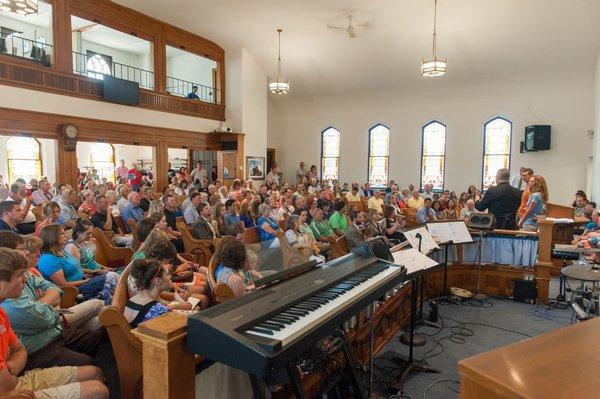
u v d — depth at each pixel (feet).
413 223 24.22
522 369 2.86
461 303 15.23
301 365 6.75
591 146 33.32
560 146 35.70
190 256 14.66
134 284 7.08
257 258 13.44
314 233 20.35
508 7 28.60
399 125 43.91
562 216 23.98
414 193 33.65
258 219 19.95
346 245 15.19
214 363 5.48
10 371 5.76
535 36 30.96
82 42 45.44
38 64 24.95
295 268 6.19
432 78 38.91
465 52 34.22
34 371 6.25
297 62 40.06
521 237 15.75
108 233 17.98
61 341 7.23
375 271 6.89
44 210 16.19
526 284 15.24
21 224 17.74
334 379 7.43
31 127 24.77
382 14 30.66
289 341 4.06
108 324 5.90
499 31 31.14
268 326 4.26
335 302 5.20
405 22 31.37
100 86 28.45
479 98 39.19
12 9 16.20
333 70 40.68
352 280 6.30
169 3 29.76
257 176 40.73
